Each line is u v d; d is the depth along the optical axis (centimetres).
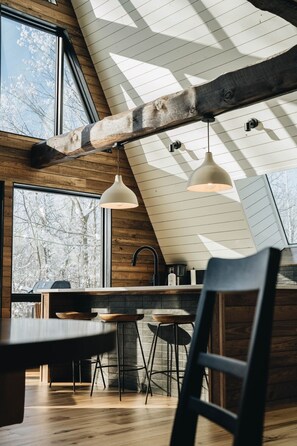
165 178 709
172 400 471
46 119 693
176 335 458
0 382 248
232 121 581
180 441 120
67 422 381
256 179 636
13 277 650
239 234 682
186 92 482
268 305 97
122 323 554
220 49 556
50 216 691
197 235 725
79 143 593
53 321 171
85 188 710
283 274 656
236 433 92
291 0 387
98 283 724
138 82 660
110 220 731
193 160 656
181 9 560
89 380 586
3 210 636
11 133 653
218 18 536
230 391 425
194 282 737
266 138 570
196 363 123
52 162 639
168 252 773
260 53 532
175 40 587
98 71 705
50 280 682
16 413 253
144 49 625
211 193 667
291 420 391
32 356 95
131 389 536
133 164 738
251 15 512
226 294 437
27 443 324
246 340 447
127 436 341
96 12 659
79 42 700
